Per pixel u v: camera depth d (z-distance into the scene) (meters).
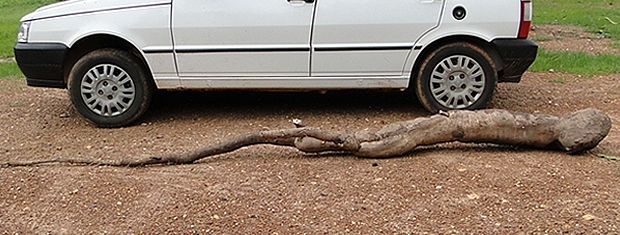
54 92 7.82
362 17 5.81
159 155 4.92
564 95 7.25
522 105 6.82
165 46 5.86
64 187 4.47
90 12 5.89
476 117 4.97
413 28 5.86
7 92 7.86
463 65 6.00
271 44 5.85
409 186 4.40
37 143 5.61
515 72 6.08
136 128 6.04
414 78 6.10
